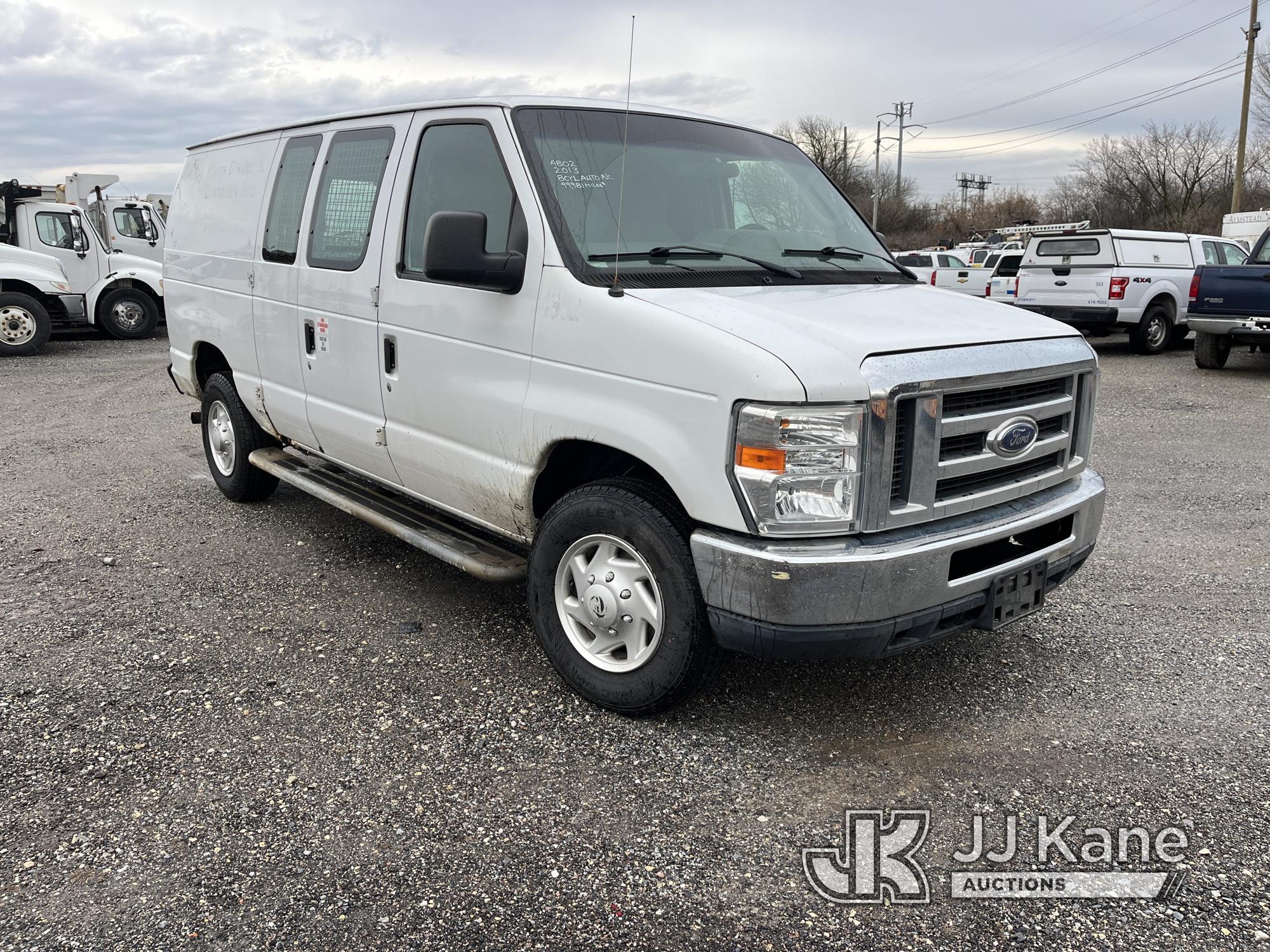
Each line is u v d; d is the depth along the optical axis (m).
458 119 3.93
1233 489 6.80
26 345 14.49
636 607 3.37
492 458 3.79
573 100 3.95
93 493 6.58
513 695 3.70
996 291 21.89
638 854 2.76
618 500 3.31
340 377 4.62
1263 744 3.35
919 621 3.04
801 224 4.19
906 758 3.27
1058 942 2.43
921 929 2.47
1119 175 52.91
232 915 2.49
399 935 2.43
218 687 3.74
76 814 2.91
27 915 2.48
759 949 2.40
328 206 4.66
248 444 5.88
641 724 3.48
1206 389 11.50
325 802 2.98
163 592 4.73
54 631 4.23
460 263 3.42
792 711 3.58
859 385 2.86
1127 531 5.81
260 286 5.20
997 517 3.25
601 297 3.29
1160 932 2.46
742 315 3.09
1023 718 3.54
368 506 4.65
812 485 2.88
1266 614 4.52
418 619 4.42
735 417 2.90
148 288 16.98
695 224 3.81
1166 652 4.11
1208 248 15.86
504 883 2.63
